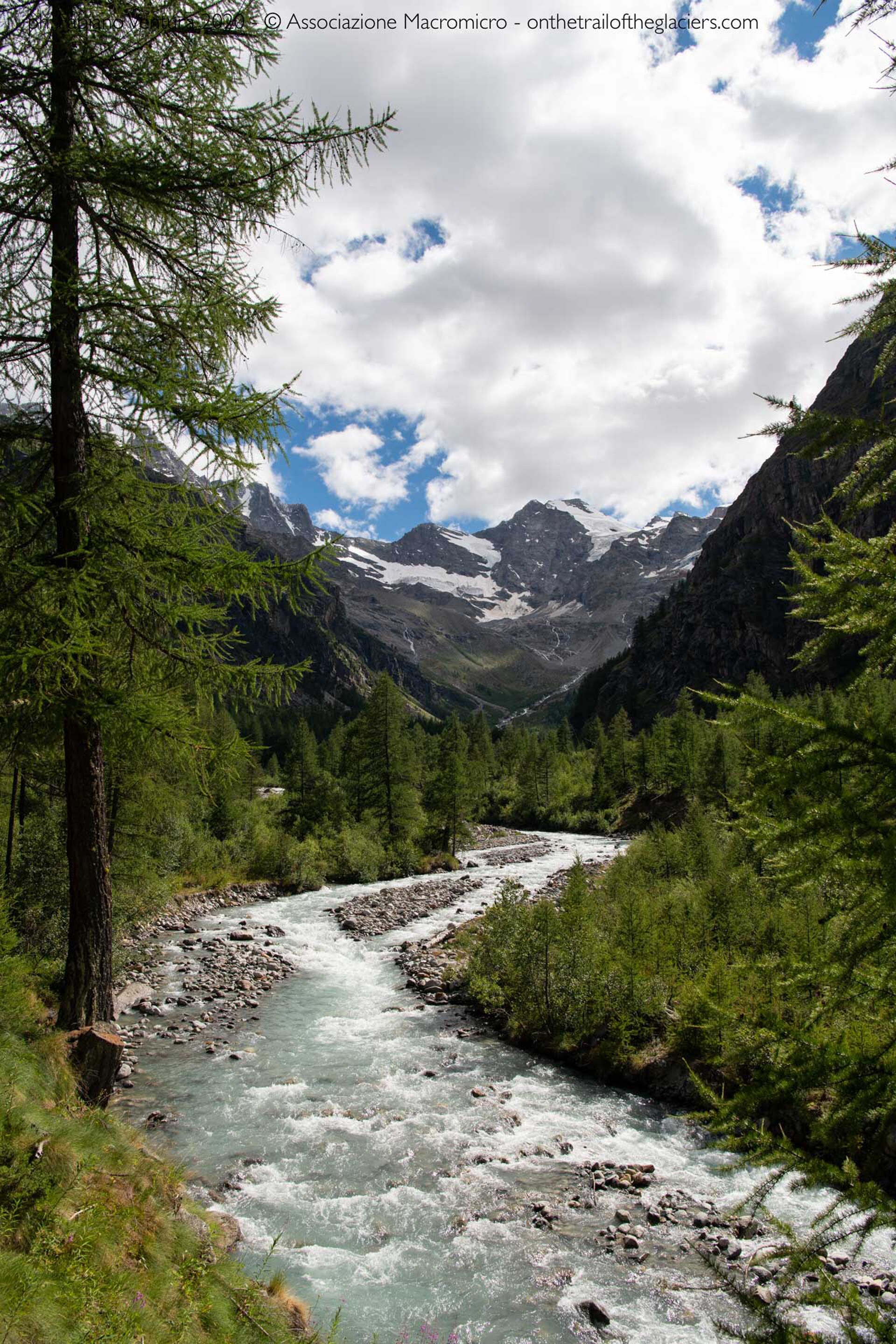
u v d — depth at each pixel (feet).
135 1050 50.37
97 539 25.81
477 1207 33.40
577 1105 44.47
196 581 25.23
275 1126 40.40
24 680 22.40
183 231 27.84
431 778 191.83
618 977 52.60
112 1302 16.52
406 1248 30.32
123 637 27.84
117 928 59.41
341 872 135.74
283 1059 50.29
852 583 10.59
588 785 283.59
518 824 266.98
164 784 55.47
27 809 61.31
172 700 26.30
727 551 530.27
